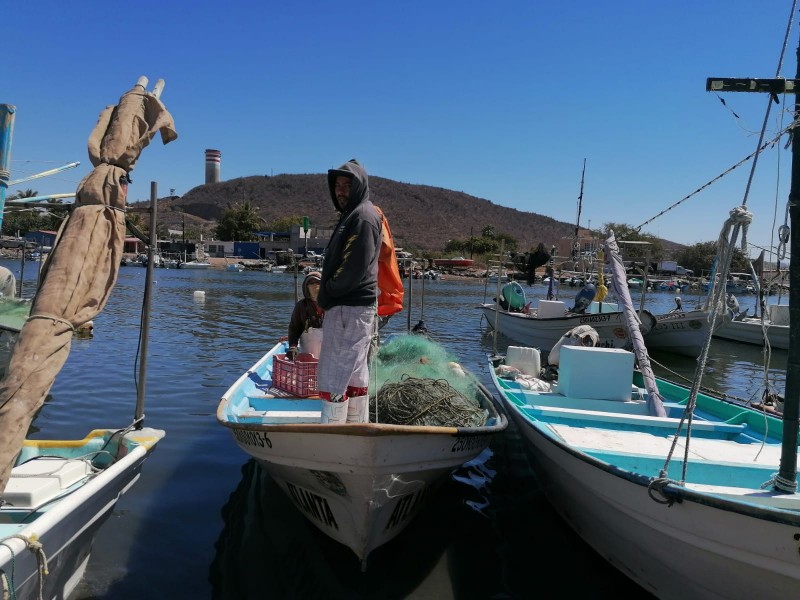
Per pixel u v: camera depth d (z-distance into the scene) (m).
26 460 4.48
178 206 139.62
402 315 25.84
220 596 4.19
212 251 77.00
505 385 7.61
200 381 10.60
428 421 4.98
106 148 3.82
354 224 4.25
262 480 6.25
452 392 5.51
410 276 12.59
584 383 6.62
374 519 4.42
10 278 12.38
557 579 4.64
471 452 5.09
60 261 3.42
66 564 3.68
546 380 8.12
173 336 15.95
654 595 4.38
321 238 74.25
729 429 5.75
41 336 3.23
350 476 4.17
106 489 3.80
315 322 7.03
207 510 5.52
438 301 33.31
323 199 145.75
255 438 4.64
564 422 5.96
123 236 3.76
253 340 15.88
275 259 68.62
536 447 5.77
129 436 4.50
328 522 4.74
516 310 19.19
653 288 55.28
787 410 3.81
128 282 38.22
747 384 13.49
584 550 5.12
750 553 3.49
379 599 4.28
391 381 6.10
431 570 4.71
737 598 3.77
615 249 8.00
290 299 29.31
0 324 10.78
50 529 3.11
